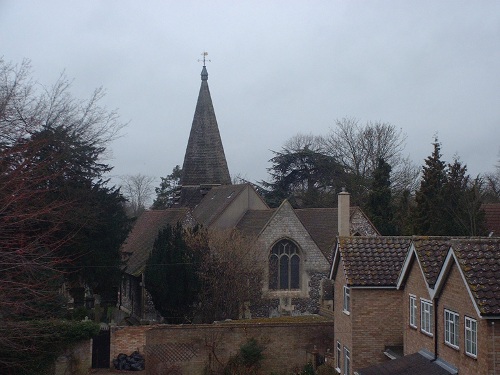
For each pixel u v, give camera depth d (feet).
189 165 198.59
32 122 71.31
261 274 140.46
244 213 163.63
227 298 130.21
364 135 219.61
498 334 52.60
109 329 104.99
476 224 131.64
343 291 87.71
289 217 147.23
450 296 61.72
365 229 155.02
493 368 52.34
